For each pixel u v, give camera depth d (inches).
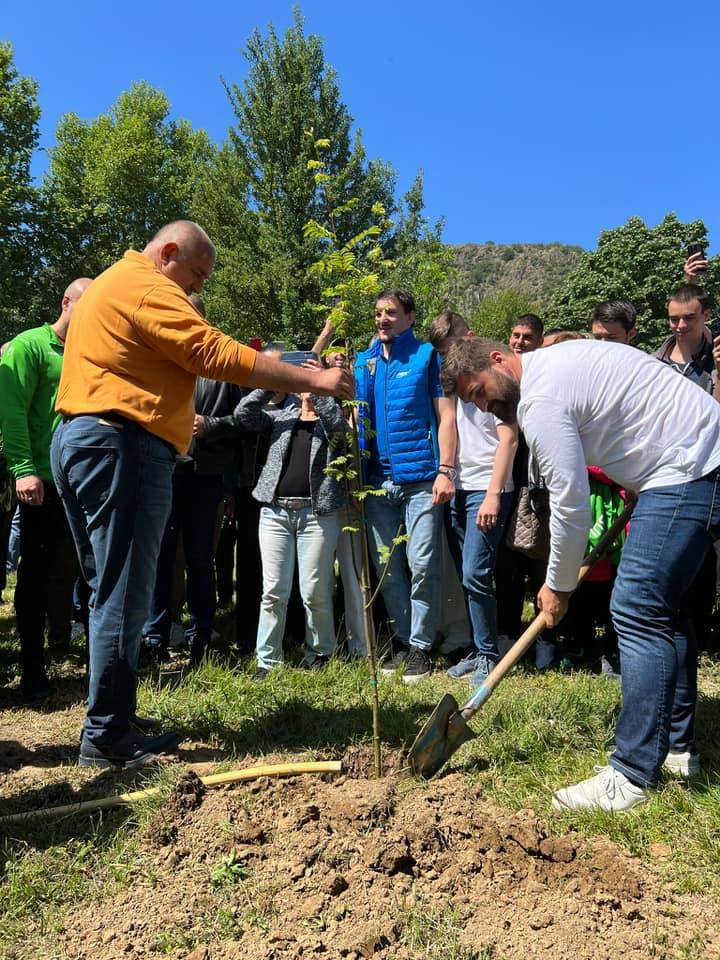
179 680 169.5
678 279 1138.7
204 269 127.6
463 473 169.2
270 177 886.4
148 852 99.0
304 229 110.0
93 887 93.4
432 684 166.2
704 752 127.0
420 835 97.5
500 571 184.7
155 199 1343.5
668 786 111.5
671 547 106.7
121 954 82.0
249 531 197.9
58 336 163.8
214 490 183.0
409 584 190.9
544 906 86.8
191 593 183.3
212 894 90.7
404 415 172.4
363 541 118.0
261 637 175.3
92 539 120.6
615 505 175.8
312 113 877.2
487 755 125.5
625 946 80.7
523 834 97.3
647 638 108.7
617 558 177.0
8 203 1035.9
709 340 184.1
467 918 85.9
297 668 179.8
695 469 106.7
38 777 122.1
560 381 107.0
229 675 168.1
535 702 144.3
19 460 154.5
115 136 1314.0
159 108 1402.6
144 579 122.0
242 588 199.5
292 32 891.4
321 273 114.7
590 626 189.8
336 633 207.3
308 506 173.6
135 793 110.9
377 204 111.9
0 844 101.9
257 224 928.3
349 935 83.3
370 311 112.0
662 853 98.2
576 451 104.4
